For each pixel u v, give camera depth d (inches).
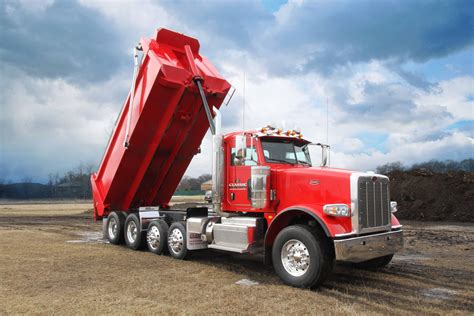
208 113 341.4
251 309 205.3
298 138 317.7
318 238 245.8
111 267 312.5
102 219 471.8
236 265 324.2
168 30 365.1
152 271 298.0
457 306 215.2
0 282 260.8
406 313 202.4
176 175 431.5
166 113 369.4
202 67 372.5
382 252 259.6
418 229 585.0
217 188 320.5
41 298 223.3
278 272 259.0
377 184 264.5
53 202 2400.3
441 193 772.0
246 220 297.7
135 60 374.0
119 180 418.9
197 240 338.0
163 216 393.4
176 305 211.2
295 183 276.8
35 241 466.0
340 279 275.9
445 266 321.1
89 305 209.9
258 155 299.1
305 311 202.7
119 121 399.5
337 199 253.4
